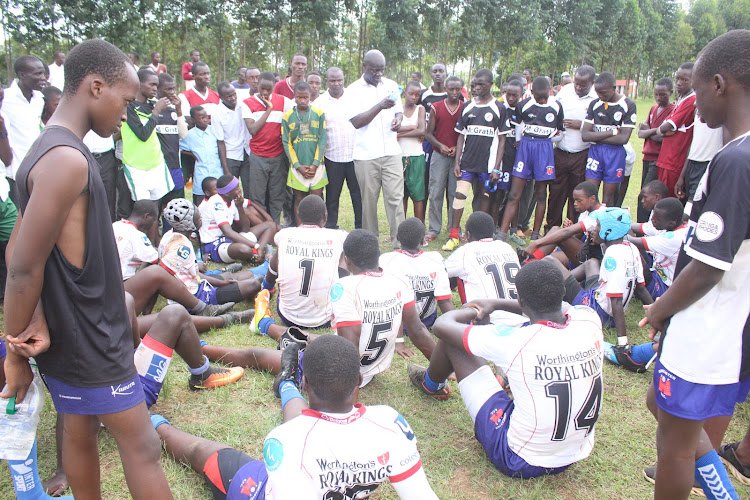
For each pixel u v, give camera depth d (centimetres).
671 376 213
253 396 347
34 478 237
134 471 206
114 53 190
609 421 339
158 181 616
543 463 267
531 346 253
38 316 183
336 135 668
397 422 199
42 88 566
